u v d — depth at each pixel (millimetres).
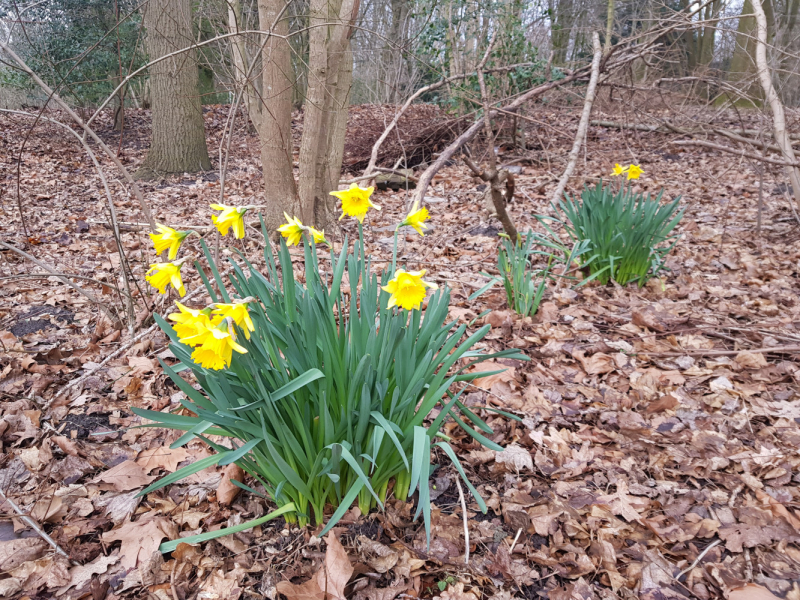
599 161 8133
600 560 1755
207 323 1337
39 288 3885
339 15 5098
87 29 8914
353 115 10969
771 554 1755
